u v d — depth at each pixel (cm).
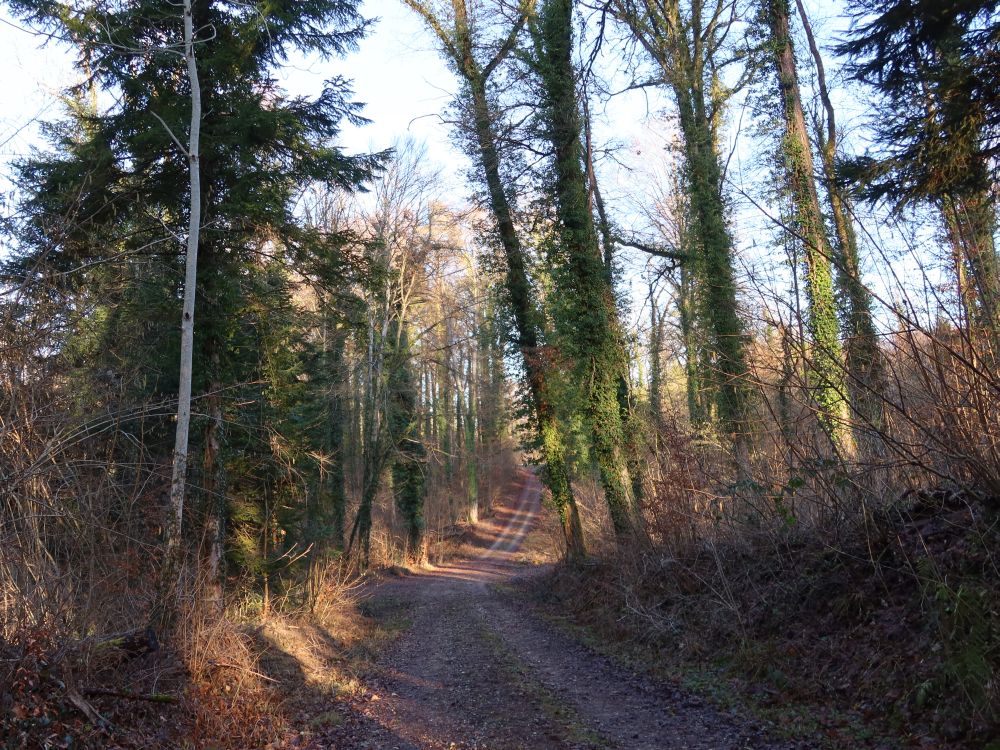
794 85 1492
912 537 776
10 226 951
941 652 621
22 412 685
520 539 4916
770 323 782
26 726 542
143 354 1153
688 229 2019
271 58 1405
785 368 823
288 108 1384
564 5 1791
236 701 792
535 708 817
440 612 1950
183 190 1340
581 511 2175
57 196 1143
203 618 856
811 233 1317
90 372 891
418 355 3391
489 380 4238
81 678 637
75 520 712
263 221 1341
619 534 1573
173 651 781
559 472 1981
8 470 666
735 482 1063
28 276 729
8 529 650
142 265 1250
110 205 1225
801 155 1441
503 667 1077
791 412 920
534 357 1931
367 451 3189
